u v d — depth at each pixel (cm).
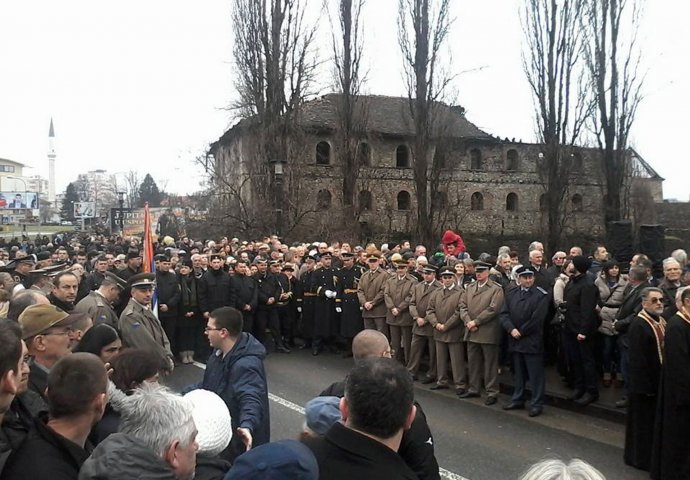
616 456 648
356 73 3012
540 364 816
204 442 283
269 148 2723
